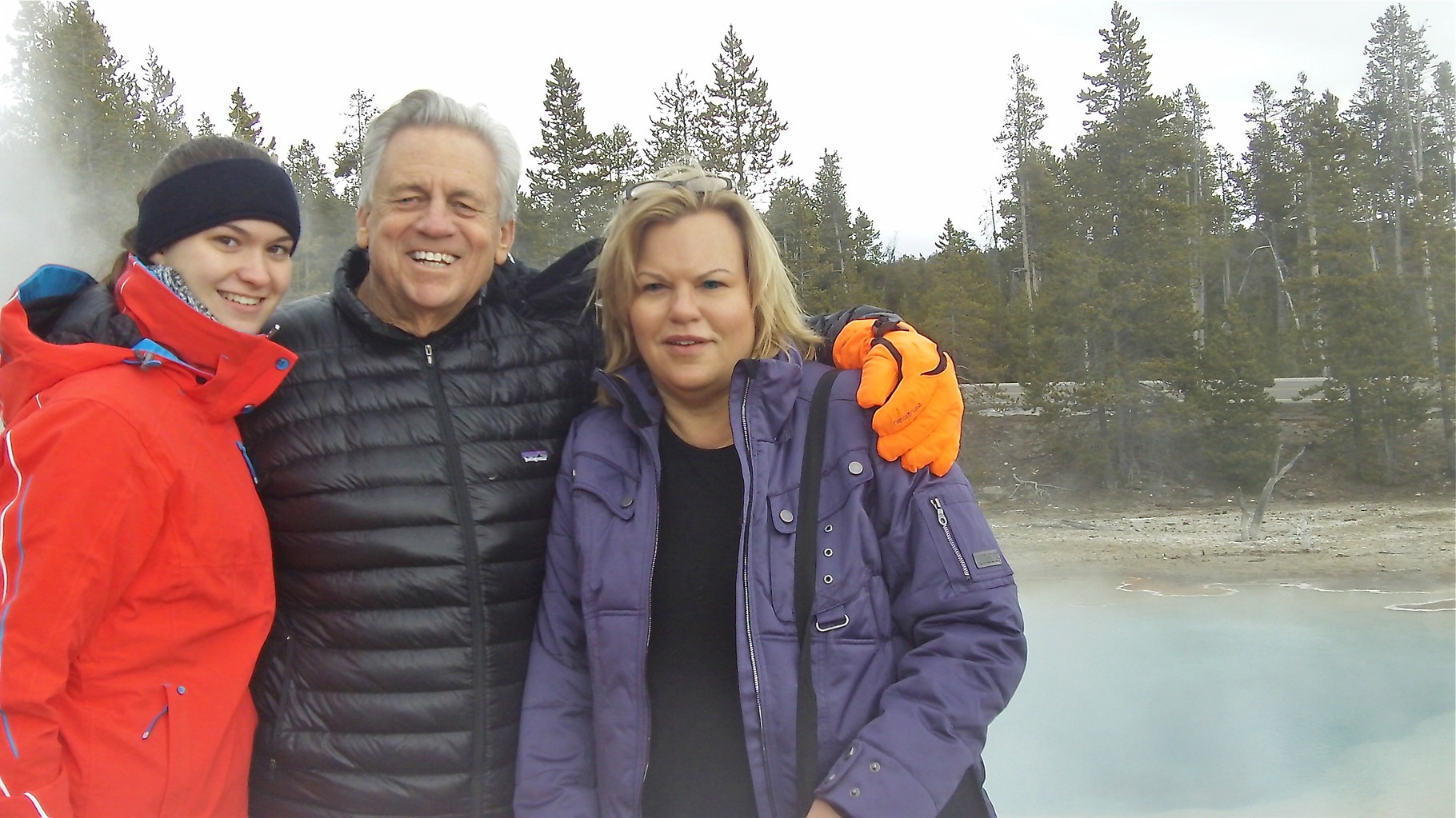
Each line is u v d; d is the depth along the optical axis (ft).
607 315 7.03
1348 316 77.30
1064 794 23.36
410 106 6.98
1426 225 83.51
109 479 5.38
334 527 6.70
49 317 6.09
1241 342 75.00
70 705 5.56
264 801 6.81
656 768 6.19
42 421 5.36
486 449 7.09
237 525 6.12
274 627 6.84
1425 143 128.57
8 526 5.20
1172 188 96.43
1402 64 130.93
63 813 5.26
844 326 7.38
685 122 98.58
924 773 5.49
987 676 5.72
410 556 6.72
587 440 6.73
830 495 6.17
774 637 5.93
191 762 5.82
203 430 6.10
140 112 89.81
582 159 94.12
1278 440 73.97
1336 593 45.37
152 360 5.81
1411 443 80.64
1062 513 72.95
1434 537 57.21
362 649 6.66
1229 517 68.23
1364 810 21.80
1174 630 39.58
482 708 6.82
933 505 6.04
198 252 6.21
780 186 96.68
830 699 5.90
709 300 6.31
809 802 5.80
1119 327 78.38
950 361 6.51
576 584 6.86
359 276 7.49
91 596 5.39
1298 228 130.21
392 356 7.08
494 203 7.22
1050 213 92.12
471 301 7.31
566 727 6.70
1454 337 77.20
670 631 6.27
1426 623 39.11
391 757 6.64
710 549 6.31
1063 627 40.88
